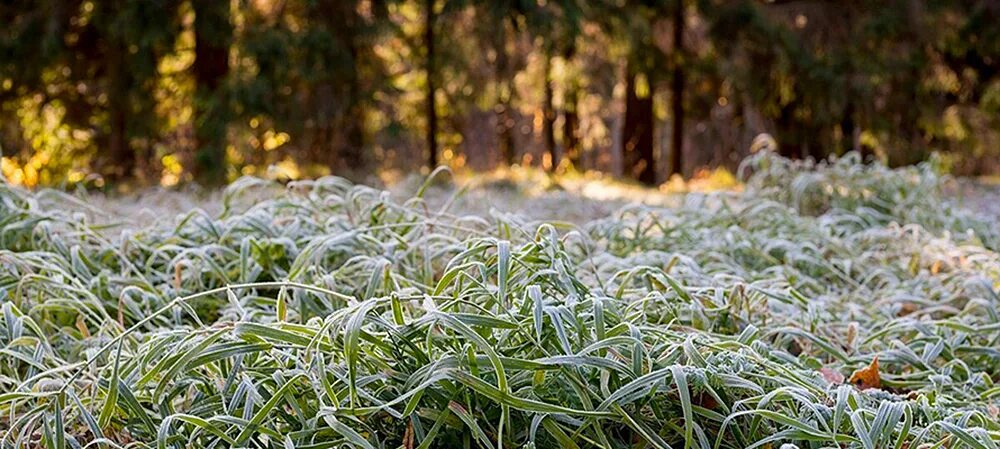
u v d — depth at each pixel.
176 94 11.23
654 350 1.67
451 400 1.52
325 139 10.77
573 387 1.54
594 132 18.97
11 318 1.97
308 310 2.23
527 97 16.30
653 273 2.23
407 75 14.31
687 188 11.91
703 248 3.54
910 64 13.80
